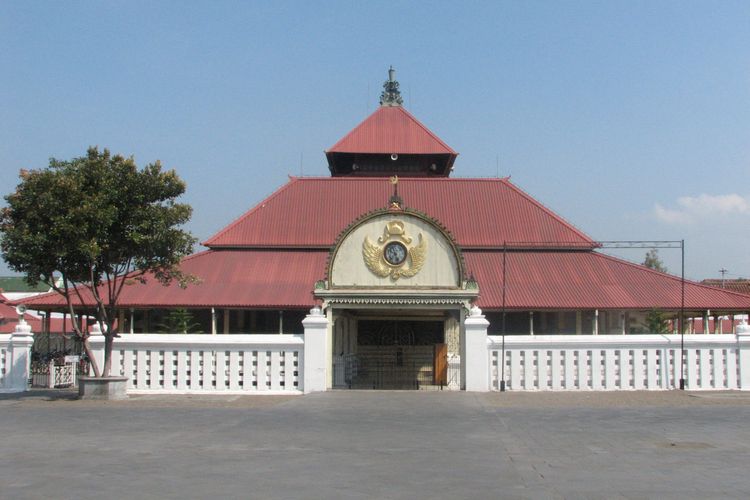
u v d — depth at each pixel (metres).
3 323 84.69
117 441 15.70
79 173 26.47
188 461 13.48
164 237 27.41
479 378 27.64
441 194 63.31
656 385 27.73
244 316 54.81
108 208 26.11
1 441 15.76
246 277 54.59
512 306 50.88
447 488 11.38
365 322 47.81
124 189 26.91
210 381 27.78
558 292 52.81
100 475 12.31
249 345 27.72
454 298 30.39
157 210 27.38
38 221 25.98
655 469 12.81
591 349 27.81
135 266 27.97
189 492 11.12
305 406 22.34
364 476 12.23
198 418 19.56
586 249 57.94
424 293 30.44
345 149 71.06
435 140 72.19
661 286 53.47
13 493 11.06
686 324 64.19
